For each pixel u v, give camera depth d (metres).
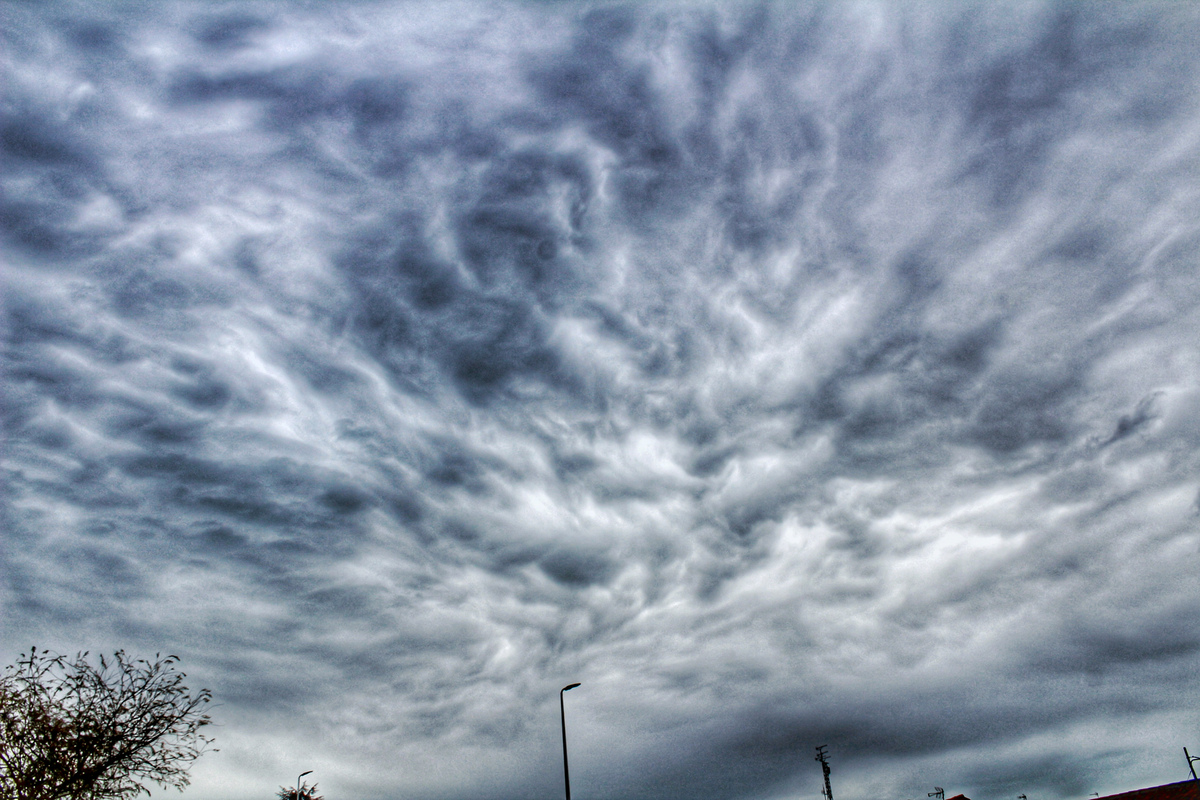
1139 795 33.72
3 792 17.52
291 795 47.91
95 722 18.56
